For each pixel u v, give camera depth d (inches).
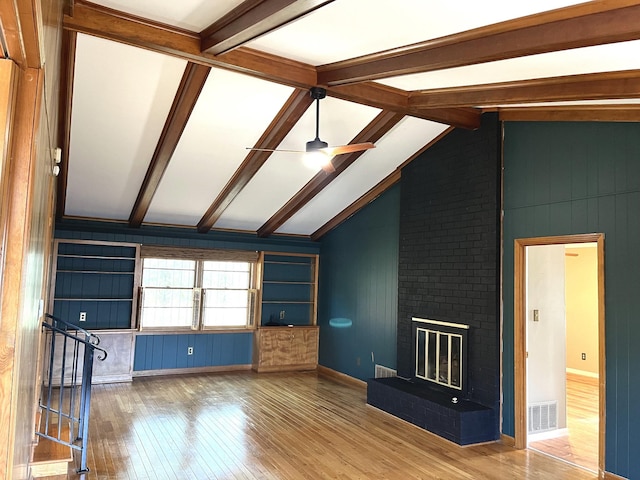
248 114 202.7
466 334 215.3
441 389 226.8
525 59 132.8
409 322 253.1
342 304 324.5
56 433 165.5
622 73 133.6
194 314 315.3
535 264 210.7
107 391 259.1
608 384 163.6
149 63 166.7
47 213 132.3
